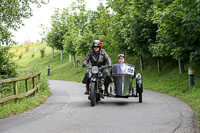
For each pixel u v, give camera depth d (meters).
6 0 13.58
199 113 6.78
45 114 7.12
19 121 6.18
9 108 7.65
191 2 10.87
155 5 15.25
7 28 14.01
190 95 10.78
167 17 11.93
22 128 5.38
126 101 9.85
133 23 18.38
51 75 34.44
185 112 7.15
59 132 4.97
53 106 8.74
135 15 18.27
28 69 13.67
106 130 5.07
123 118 6.30
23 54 70.06
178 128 5.21
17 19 14.45
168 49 14.05
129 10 18.84
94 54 8.86
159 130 5.05
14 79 8.83
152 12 16.95
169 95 12.16
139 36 18.91
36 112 7.52
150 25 17.95
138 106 8.41
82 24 30.83
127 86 8.68
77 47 28.30
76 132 4.93
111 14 25.25
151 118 6.29
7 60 13.12
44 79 13.80
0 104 8.06
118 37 22.14
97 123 5.73
